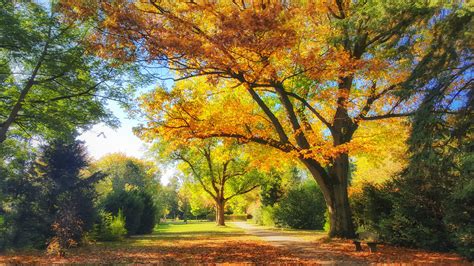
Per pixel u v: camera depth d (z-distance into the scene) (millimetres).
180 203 93500
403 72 17656
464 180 12242
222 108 19969
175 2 14672
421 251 15102
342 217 19875
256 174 44375
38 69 18312
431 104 12320
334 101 18188
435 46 12930
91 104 19672
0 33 15547
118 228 23109
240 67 14258
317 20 17438
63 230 17797
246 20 12344
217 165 45062
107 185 41750
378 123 22000
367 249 15727
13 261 13453
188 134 18125
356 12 14750
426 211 15820
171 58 13781
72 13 14023
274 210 38031
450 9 12648
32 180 20047
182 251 16109
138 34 12961
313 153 17406
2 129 17438
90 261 13109
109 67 18391
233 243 19375
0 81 18594
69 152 20906
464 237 12664
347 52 16328
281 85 17531
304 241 19719
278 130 19578
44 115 18906
